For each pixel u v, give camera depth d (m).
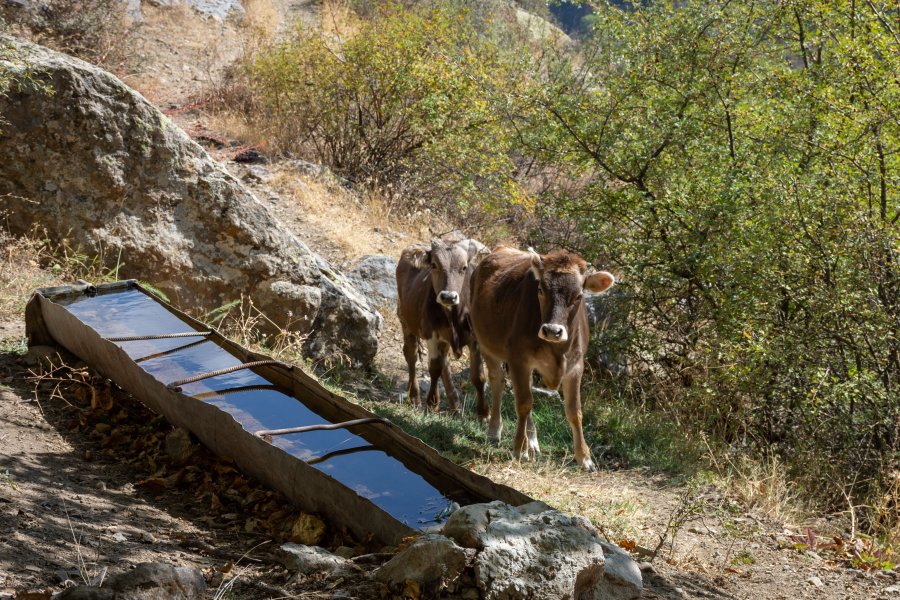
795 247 7.87
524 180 13.61
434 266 8.31
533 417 8.42
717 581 4.92
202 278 8.75
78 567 3.71
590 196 10.09
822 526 6.26
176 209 8.70
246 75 16.98
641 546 5.36
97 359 6.11
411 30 14.77
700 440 7.90
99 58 15.21
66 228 8.27
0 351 6.59
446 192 15.24
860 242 7.22
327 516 4.48
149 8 19.62
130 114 8.43
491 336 7.58
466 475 4.61
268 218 9.06
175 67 17.91
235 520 4.65
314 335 9.39
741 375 7.77
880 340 7.27
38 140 8.09
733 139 9.29
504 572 3.43
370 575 3.75
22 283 7.80
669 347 9.75
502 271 7.66
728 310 8.31
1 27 9.41
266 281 8.98
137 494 4.82
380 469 5.06
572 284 6.62
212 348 6.64
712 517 6.15
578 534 3.63
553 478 6.70
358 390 9.02
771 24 9.30
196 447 5.32
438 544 3.47
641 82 9.59
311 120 15.59
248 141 14.93
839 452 7.45
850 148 7.83
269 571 3.94
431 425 7.68
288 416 5.80
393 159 15.23
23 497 4.39
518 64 11.01
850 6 8.53
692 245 8.91
